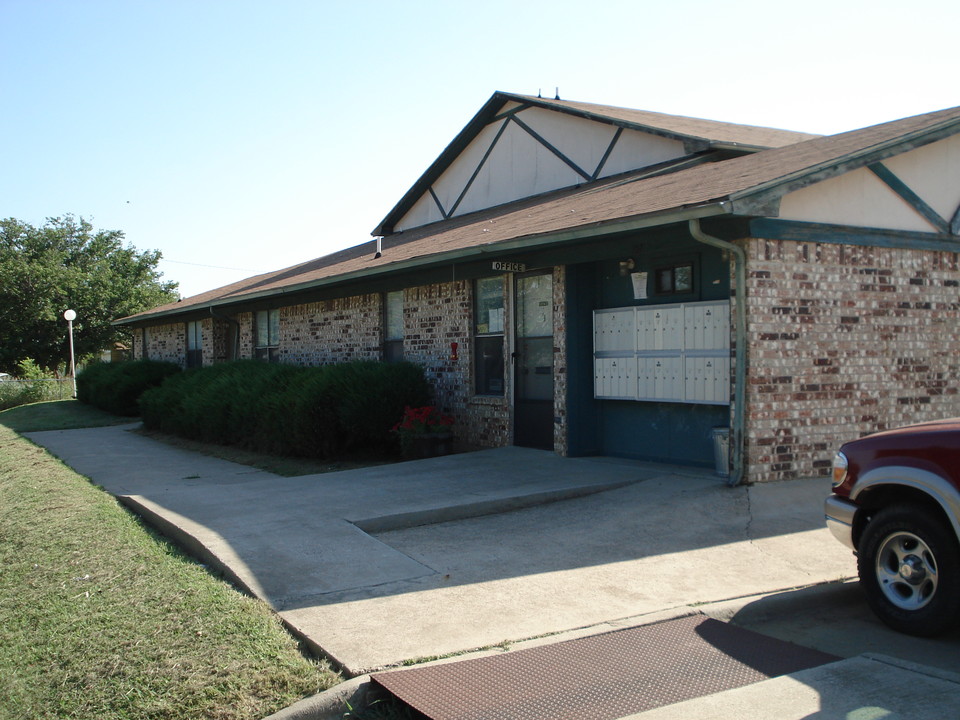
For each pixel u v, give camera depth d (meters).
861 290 8.88
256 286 18.97
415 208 21.14
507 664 4.53
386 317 14.87
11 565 7.00
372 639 4.87
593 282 10.52
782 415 8.32
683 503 7.89
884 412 8.99
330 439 12.20
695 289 9.16
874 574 5.26
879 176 9.02
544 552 6.73
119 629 5.18
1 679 4.69
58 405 25.33
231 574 6.12
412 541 7.16
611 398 10.20
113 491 9.86
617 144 14.95
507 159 17.69
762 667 4.56
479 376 12.51
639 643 4.86
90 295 42.66
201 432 15.47
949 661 4.73
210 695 4.26
